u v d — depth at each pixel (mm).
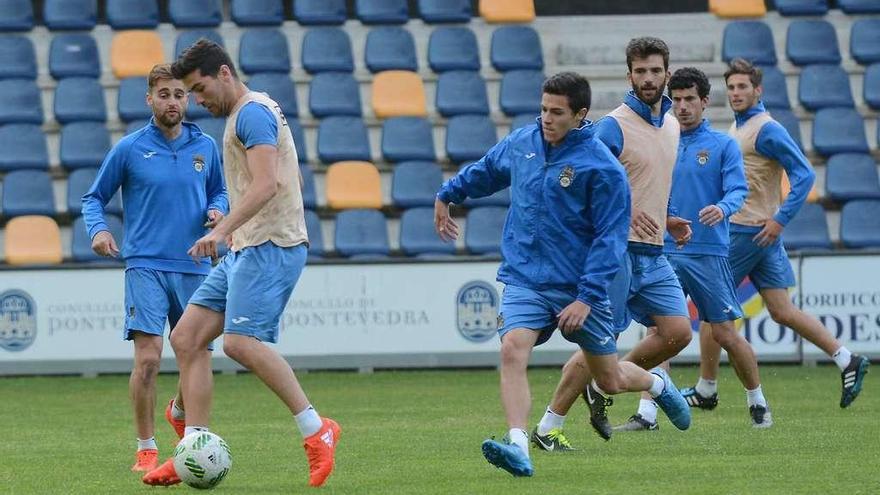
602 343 22844
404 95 60094
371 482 22656
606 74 62469
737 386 41969
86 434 32031
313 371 47750
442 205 23984
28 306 46281
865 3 65125
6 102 57531
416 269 47219
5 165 55375
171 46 62344
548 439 26594
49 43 61594
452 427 32281
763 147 32906
